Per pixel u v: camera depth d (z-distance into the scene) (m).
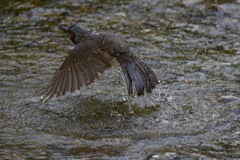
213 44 15.84
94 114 11.96
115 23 17.42
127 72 10.22
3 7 18.48
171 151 10.21
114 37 10.63
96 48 10.25
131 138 10.86
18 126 11.44
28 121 11.66
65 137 10.93
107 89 13.12
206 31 16.69
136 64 10.33
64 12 18.17
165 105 12.30
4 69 14.41
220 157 10.03
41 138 10.90
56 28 17.20
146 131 11.17
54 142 10.70
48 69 14.44
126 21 17.52
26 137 10.94
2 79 13.80
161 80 13.65
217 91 12.98
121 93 12.88
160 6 18.36
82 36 10.86
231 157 10.03
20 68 14.49
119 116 11.85
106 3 18.64
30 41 16.33
